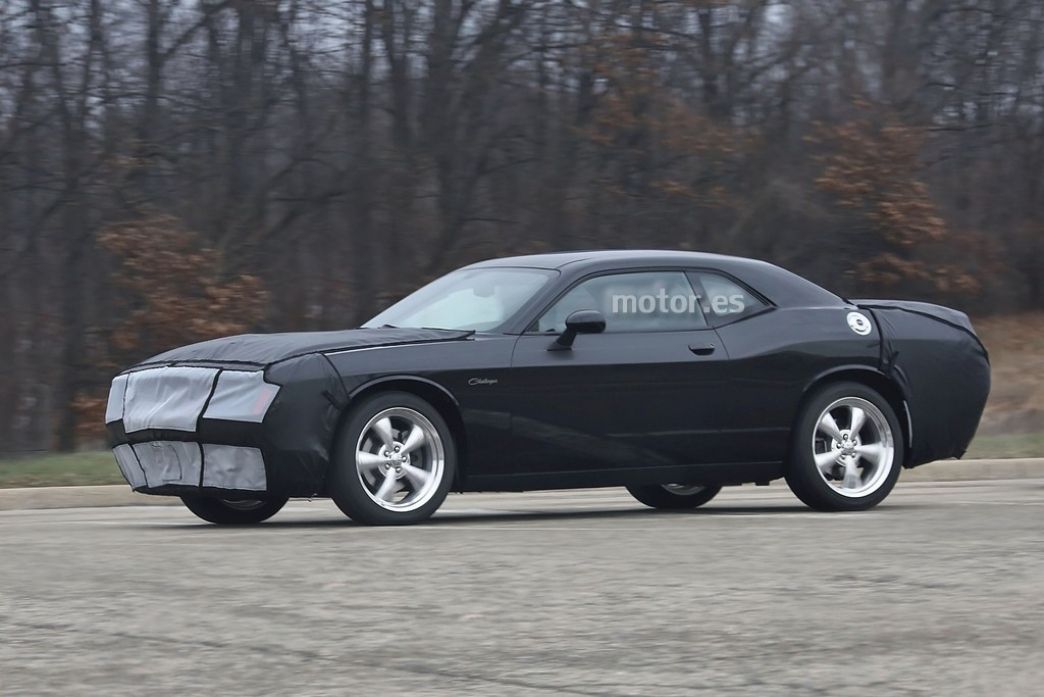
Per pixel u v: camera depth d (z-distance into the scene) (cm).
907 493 3372
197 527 2512
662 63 6706
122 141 5719
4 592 1650
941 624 1457
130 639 1392
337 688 1201
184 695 1179
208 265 5741
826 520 2458
